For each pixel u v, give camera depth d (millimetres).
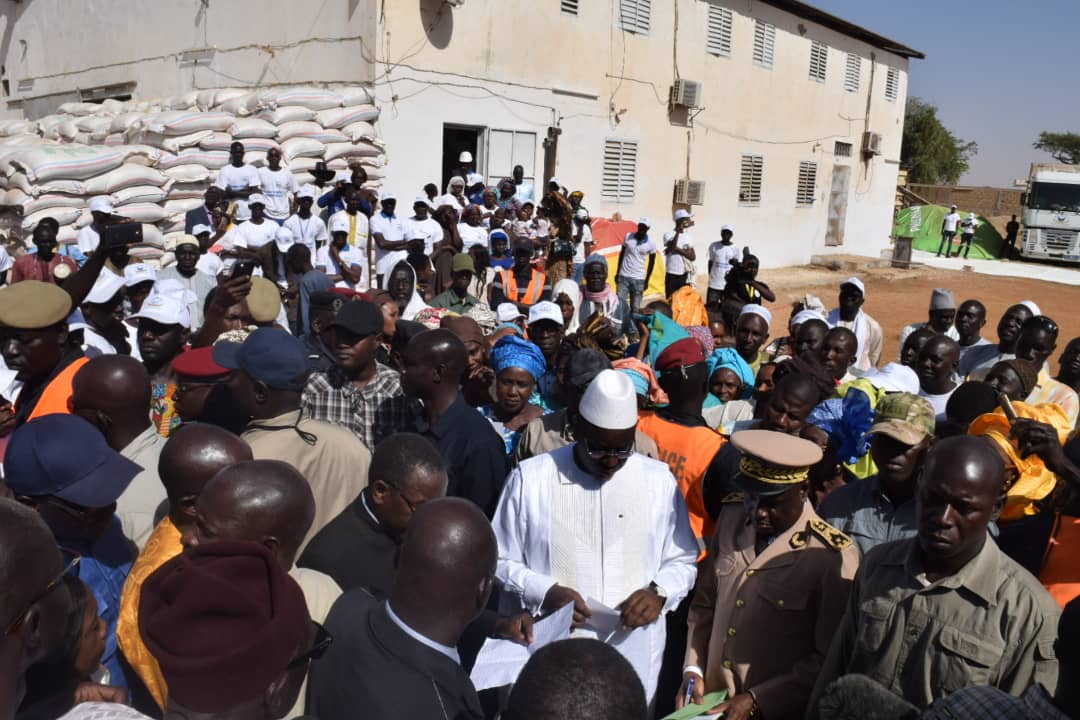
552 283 11898
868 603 2443
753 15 21516
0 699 1530
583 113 17219
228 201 10352
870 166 28234
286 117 11547
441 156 14320
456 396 3613
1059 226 29625
